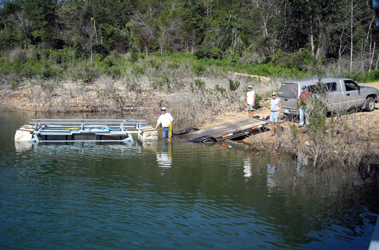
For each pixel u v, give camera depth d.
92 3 54.59
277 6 46.34
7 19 64.56
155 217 5.94
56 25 55.62
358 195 7.01
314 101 10.13
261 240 5.20
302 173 8.49
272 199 6.76
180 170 8.66
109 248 4.93
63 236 5.25
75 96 21.64
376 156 9.33
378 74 24.70
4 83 26.16
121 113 19.62
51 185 7.41
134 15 55.12
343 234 5.39
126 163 9.27
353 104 12.55
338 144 9.47
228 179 7.94
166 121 12.57
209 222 5.77
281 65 34.25
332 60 36.62
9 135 13.05
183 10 51.59
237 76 22.70
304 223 5.75
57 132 12.13
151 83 22.59
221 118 15.84
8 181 7.63
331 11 39.03
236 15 50.22
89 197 6.77
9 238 5.17
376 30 38.84
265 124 12.52
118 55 42.59
